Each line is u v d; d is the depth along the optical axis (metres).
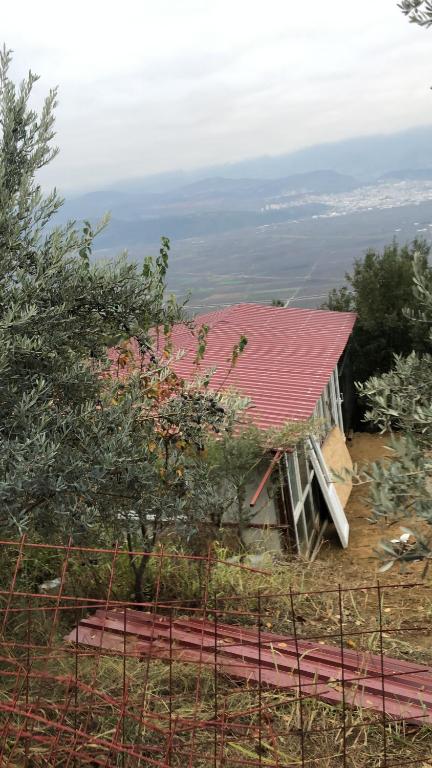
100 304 4.99
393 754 3.16
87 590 5.20
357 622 5.16
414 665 4.04
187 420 5.59
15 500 3.91
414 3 2.75
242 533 8.91
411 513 2.73
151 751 3.02
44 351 4.39
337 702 3.50
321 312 19.06
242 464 8.48
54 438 4.25
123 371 6.27
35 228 4.49
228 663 3.72
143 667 3.70
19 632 4.04
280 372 12.93
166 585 5.56
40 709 3.11
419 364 3.39
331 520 12.48
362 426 19.97
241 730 3.30
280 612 5.26
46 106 4.76
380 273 19.66
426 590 6.08
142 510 4.91
